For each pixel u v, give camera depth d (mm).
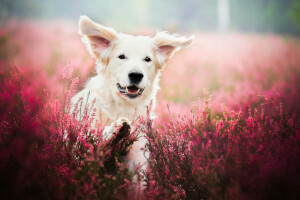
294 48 18641
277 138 3305
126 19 36375
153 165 3201
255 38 24375
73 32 19641
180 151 3219
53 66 8961
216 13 49812
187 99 7289
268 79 9328
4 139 2957
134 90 3918
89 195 2488
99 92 4086
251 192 2764
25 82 4285
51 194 2459
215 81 8953
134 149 3656
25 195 2400
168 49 4633
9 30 17938
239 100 5691
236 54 14891
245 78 9297
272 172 2812
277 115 4145
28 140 2762
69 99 3309
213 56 13859
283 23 47406
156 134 3375
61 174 2816
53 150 2973
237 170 2873
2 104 3613
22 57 9242
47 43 14438
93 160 2662
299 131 3340
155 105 4641
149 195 2699
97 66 4438
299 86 7504
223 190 2730
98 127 3111
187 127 3443
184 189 3057
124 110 4094
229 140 3205
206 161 3078
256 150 3217
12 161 2592
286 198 2639
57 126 3176
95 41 4246
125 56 4102
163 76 9516
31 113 3268
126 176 2791
